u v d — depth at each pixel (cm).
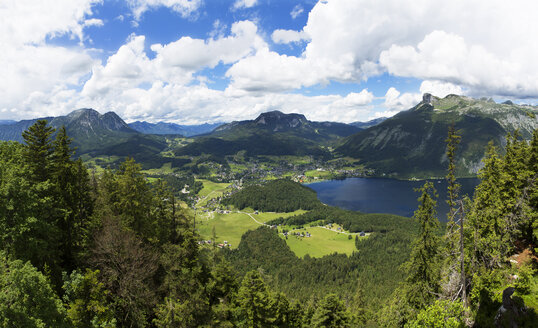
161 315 3120
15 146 4075
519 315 2331
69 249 3909
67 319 2575
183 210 4331
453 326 2531
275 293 5916
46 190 3672
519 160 4431
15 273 2300
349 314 6109
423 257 3106
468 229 3209
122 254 3325
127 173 4159
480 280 2914
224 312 4138
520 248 3781
